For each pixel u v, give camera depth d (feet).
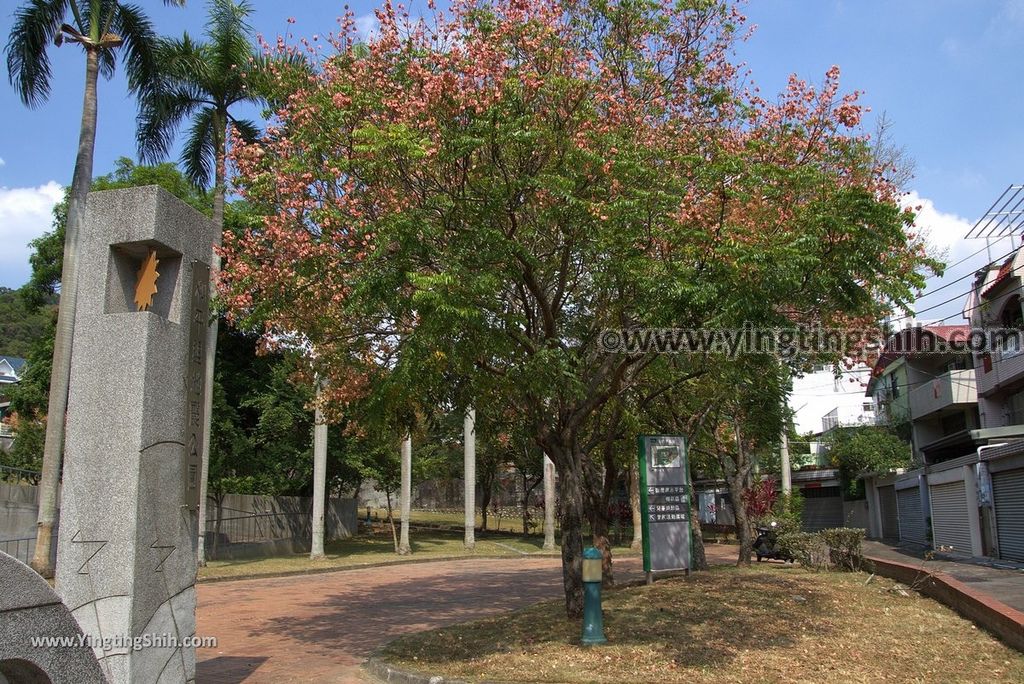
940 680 23.95
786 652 27.30
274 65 36.32
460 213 29.12
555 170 29.96
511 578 66.80
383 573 73.20
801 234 26.81
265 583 63.82
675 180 30.99
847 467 120.37
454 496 180.96
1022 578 49.73
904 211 30.30
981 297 77.05
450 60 30.91
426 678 25.72
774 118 32.81
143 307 22.67
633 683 23.91
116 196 22.86
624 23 35.24
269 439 88.84
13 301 219.20
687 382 45.44
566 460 33.65
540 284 33.37
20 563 13.74
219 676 28.27
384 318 32.78
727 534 129.80
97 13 62.28
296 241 31.60
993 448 64.28
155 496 21.67
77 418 21.76
